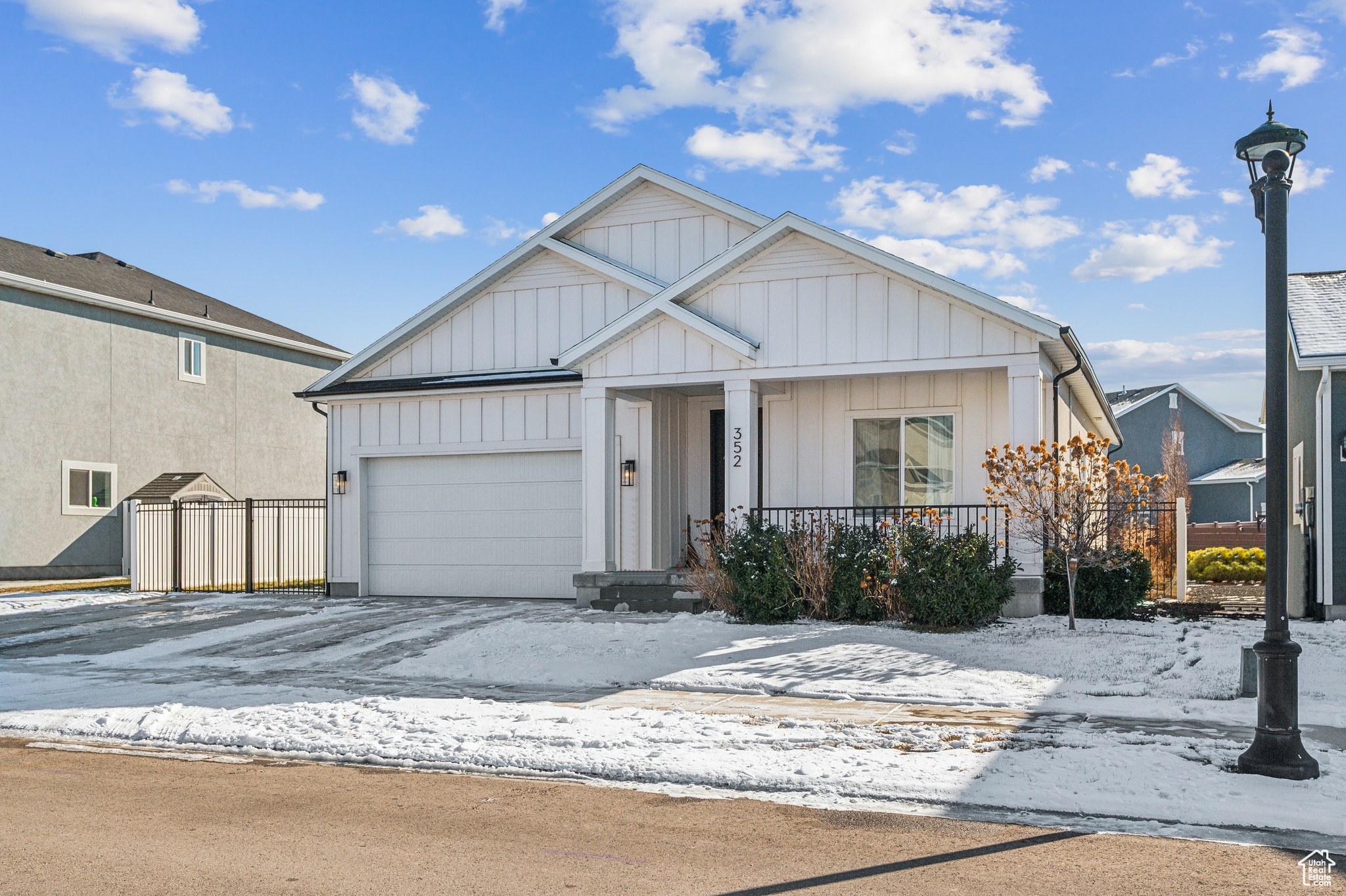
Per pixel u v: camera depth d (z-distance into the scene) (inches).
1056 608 547.2
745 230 694.5
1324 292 618.8
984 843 217.9
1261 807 234.5
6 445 934.4
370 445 740.7
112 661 509.7
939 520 539.2
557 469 698.8
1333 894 185.5
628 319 606.5
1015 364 535.8
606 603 605.3
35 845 224.1
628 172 708.0
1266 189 272.5
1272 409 266.8
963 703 362.6
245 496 1194.6
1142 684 377.4
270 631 581.9
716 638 486.0
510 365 732.0
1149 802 240.2
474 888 193.6
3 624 634.2
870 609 518.9
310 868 206.2
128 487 1048.2
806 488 631.2
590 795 263.6
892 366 561.3
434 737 325.7
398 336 750.5
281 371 1256.8
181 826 238.7
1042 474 509.0
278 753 321.4
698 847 217.8
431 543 727.1
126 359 1049.5
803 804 251.3
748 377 589.9
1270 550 265.0
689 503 695.1
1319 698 356.5
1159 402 1592.0
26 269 974.4
